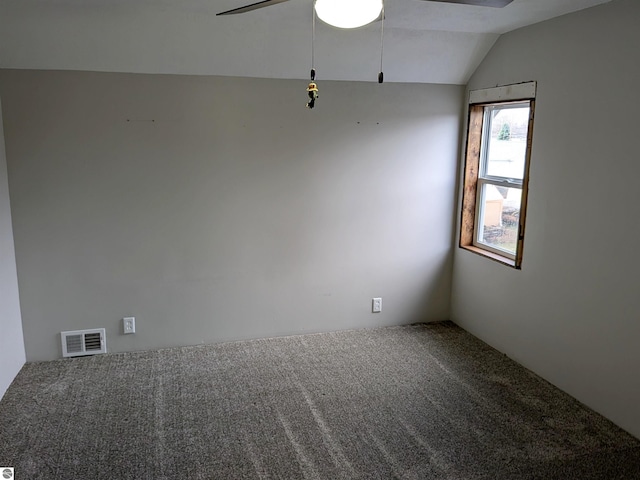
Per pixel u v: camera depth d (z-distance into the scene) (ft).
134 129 11.90
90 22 10.20
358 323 14.51
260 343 13.44
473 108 13.66
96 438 9.16
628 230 9.11
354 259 14.07
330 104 13.04
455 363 12.33
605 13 9.34
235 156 12.65
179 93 12.02
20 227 11.61
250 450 8.86
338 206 13.64
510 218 12.88
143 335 12.88
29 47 10.62
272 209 13.16
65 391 10.82
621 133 9.14
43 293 12.04
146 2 9.42
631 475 8.24
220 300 13.24
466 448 8.93
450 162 14.28
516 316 12.28
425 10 10.02
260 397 10.66
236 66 12.05
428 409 10.23
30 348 12.17
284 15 10.38
